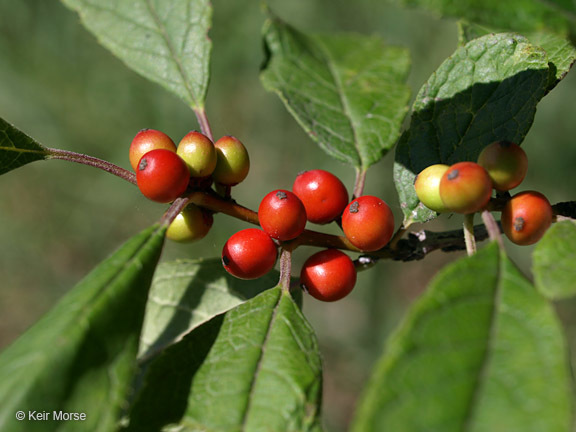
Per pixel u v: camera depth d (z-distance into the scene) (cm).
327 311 40
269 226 16
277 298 16
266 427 14
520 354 13
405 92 18
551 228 14
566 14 13
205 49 18
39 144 16
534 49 17
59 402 14
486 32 18
